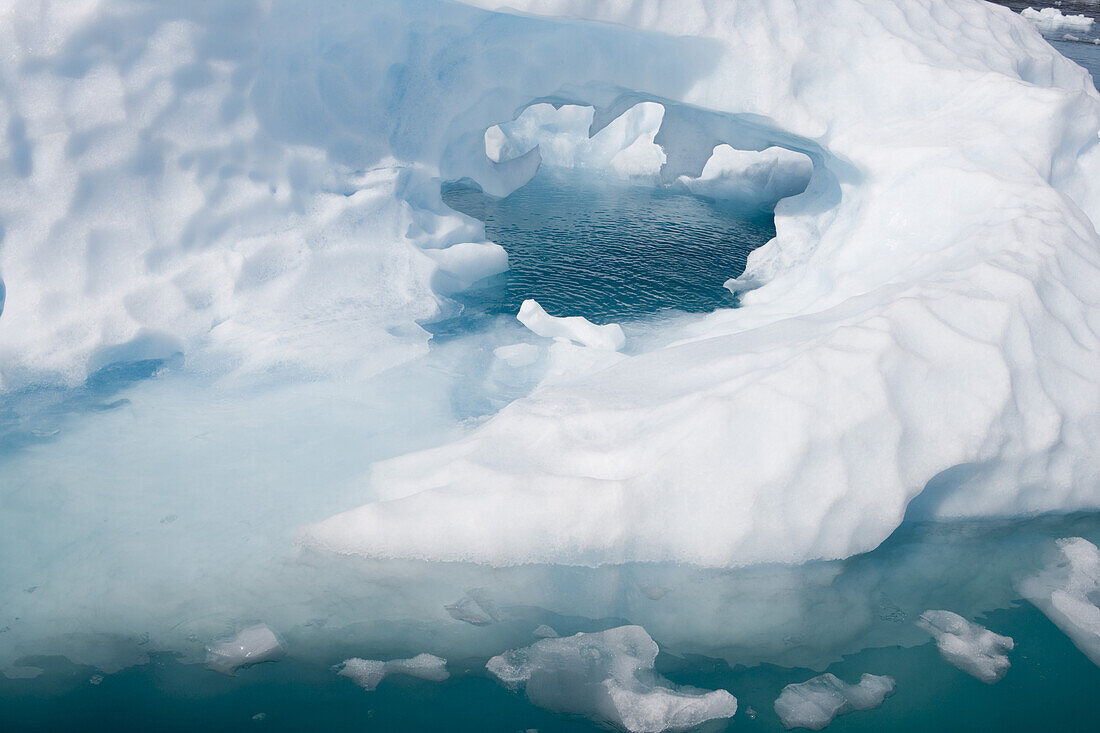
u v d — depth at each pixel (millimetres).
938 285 3129
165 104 3607
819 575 2643
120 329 3576
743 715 2176
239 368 3635
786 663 2336
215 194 3811
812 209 5125
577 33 4340
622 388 3197
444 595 2520
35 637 2311
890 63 4418
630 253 5586
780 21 4215
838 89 4355
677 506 2645
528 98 4719
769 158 6906
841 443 2668
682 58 4184
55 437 3189
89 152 3492
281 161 3992
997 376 2861
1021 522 2932
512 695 2201
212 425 3305
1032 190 3689
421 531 2641
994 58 4684
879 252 4027
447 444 3100
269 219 3973
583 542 2627
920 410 2783
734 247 5828
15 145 3391
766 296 4691
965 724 2166
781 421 2686
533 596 2529
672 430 2758
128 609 2414
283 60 3938
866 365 2787
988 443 2789
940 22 4812
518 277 5020
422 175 4570
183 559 2609
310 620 2408
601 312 4582
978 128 4070
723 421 2688
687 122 5039
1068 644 2436
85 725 2061
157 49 3541
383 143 4379
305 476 3021
